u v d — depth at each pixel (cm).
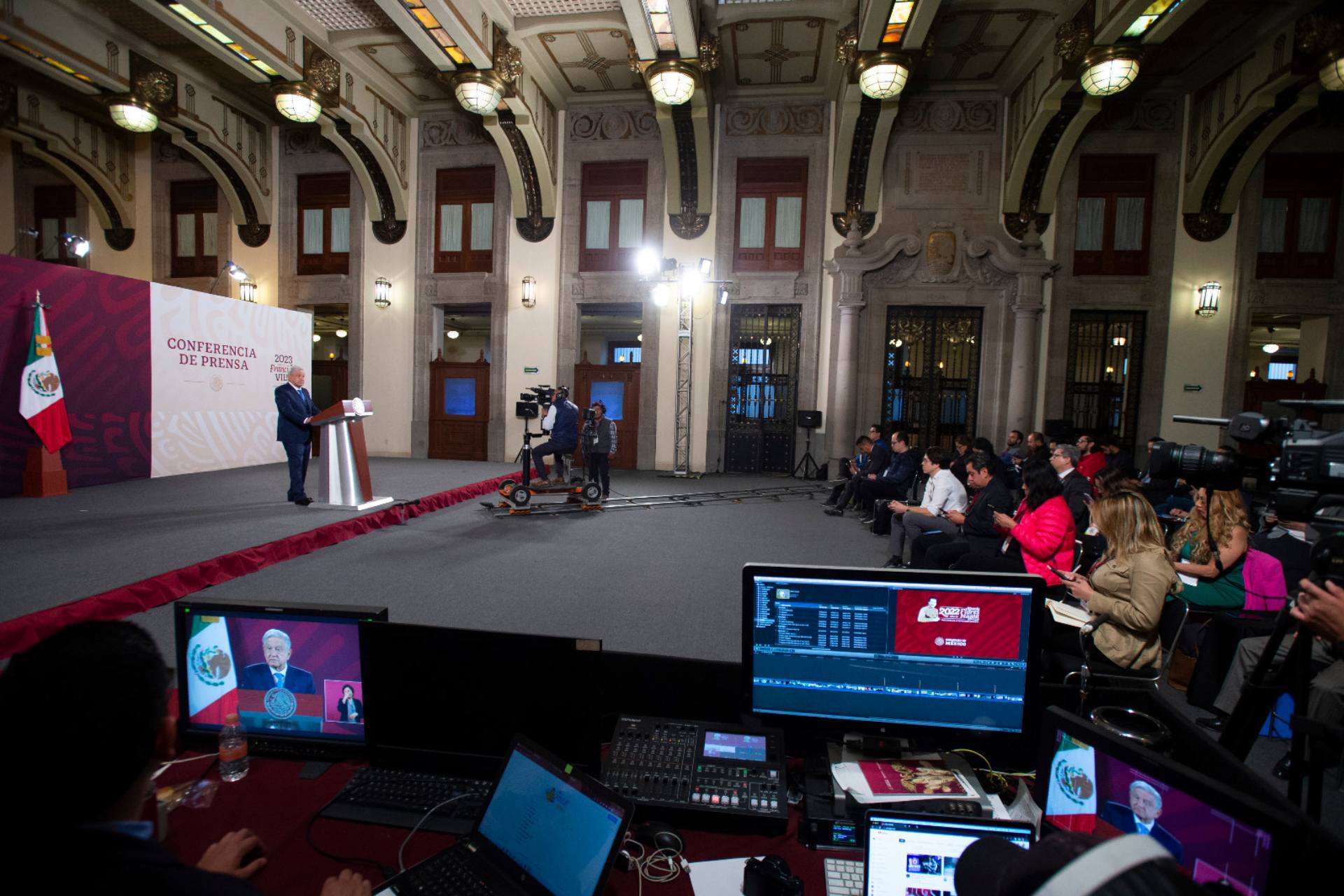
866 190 991
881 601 142
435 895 112
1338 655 141
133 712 73
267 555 462
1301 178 919
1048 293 977
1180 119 932
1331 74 709
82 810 69
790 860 125
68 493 663
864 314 1014
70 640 75
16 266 636
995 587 138
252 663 154
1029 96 900
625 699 171
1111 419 989
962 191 986
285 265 1131
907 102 985
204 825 132
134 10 802
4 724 69
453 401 1125
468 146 1084
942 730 142
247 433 907
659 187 1047
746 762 140
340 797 139
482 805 125
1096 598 247
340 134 991
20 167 1160
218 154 1052
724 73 951
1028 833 109
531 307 1084
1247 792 93
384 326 1120
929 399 1022
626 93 1024
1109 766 104
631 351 1750
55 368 654
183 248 1155
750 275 1034
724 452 1071
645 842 128
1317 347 950
